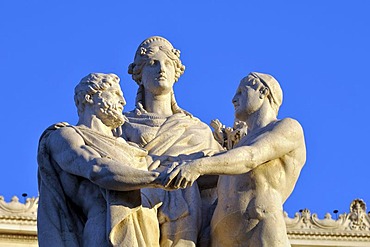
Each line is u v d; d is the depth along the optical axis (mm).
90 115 14078
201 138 14633
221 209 13906
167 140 14516
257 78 14195
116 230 13539
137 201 13633
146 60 14984
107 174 13453
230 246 13805
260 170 13812
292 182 13922
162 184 13383
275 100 14164
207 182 14344
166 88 14914
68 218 13852
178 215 13961
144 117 14797
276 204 13773
